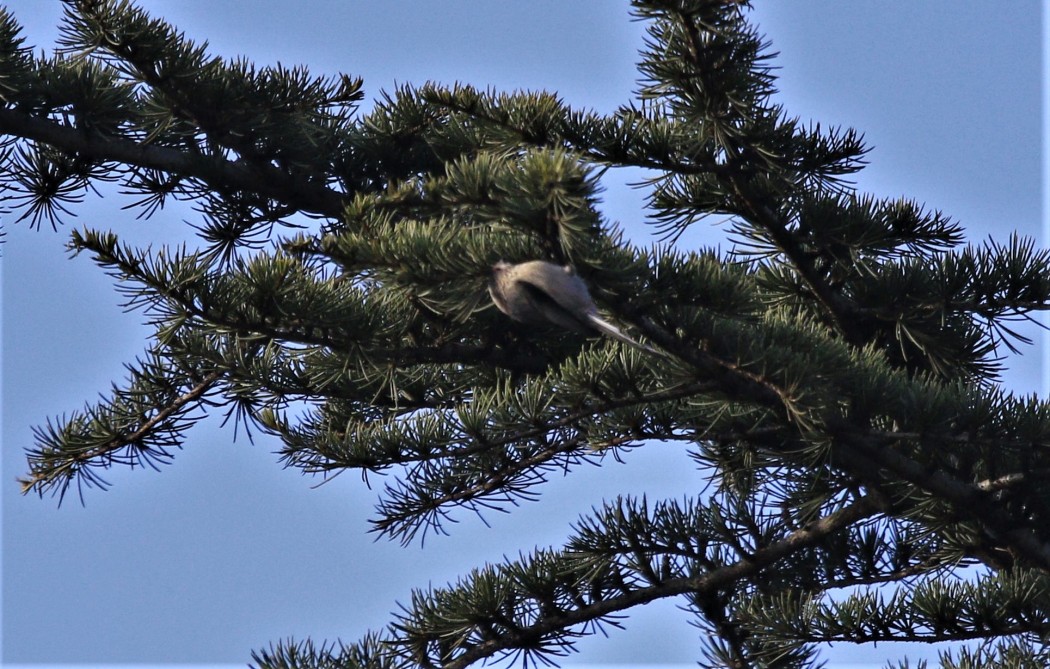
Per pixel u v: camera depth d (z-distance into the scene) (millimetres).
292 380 12109
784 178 12039
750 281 10172
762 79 11094
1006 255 12273
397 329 10117
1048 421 9992
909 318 12445
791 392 9352
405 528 12445
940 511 11188
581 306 7871
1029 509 10906
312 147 14180
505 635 11977
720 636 12281
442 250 8508
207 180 13891
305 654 11805
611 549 12133
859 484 12312
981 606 10844
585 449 12195
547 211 8180
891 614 11156
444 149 14695
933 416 10031
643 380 9898
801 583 12938
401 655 11961
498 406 10711
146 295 9516
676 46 10875
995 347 12547
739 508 12234
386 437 12086
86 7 12109
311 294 9602
